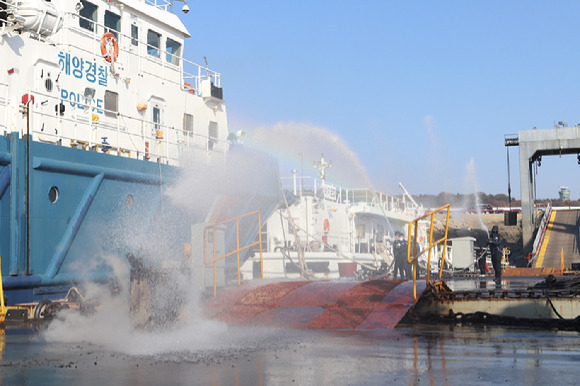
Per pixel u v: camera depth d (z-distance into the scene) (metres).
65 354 7.65
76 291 14.55
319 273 27.28
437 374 5.93
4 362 6.98
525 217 46.62
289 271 26.25
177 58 21.48
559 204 86.06
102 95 17.91
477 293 11.75
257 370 6.28
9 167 13.71
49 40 16.81
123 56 18.81
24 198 13.96
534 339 8.77
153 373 6.16
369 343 8.35
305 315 10.83
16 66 15.37
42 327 11.26
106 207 16.36
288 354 7.38
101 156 16.12
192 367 6.52
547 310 10.97
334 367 6.40
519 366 6.38
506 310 11.24
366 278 26.14
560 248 43.22
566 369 6.18
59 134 15.89
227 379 5.79
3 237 13.54
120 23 18.94
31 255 14.05
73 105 16.86
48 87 16.16
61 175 14.92
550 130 46.44
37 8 15.62
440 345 8.10
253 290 12.56
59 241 14.83
